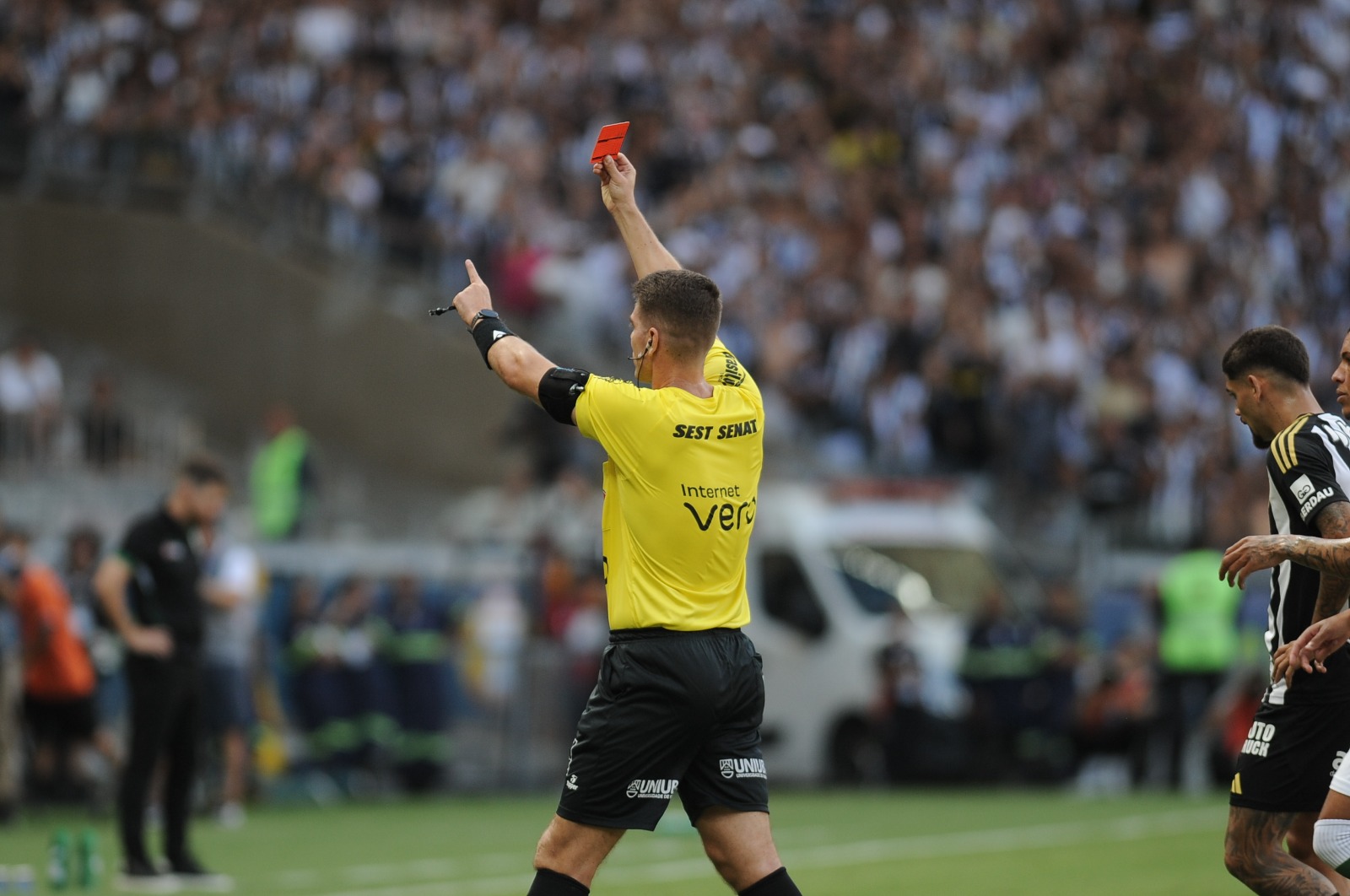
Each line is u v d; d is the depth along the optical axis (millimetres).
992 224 90438
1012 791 62906
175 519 37469
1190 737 61875
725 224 88562
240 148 89125
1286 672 22062
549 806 56938
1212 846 44500
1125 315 87500
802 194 92125
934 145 95375
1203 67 103000
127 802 37219
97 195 86125
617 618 21328
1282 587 23344
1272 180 98312
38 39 89938
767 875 21281
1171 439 78938
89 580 55281
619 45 97750
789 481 78125
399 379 85062
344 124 90562
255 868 40656
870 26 101125
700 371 21922
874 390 81312
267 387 85875
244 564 51562
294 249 86375
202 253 86188
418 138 90688
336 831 49125
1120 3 105875
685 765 21297
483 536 72125
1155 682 62188
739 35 100312
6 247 85500
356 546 60656
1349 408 23344
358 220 86812
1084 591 73062
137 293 86000
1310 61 104625
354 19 95562
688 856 42750
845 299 85500
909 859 42156
